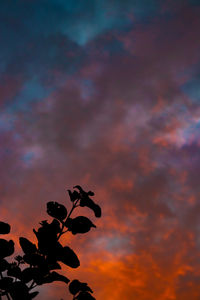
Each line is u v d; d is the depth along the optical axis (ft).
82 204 6.13
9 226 5.95
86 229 5.95
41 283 5.48
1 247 5.65
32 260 5.51
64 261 5.65
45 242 5.65
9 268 5.47
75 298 5.75
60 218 6.23
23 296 5.19
